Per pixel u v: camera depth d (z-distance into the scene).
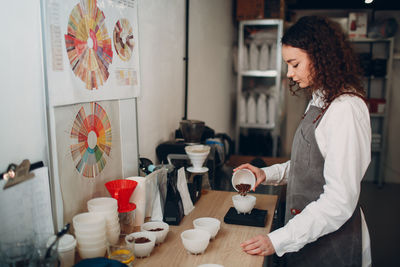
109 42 1.64
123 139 1.81
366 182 5.55
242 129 4.94
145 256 1.31
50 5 1.24
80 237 1.23
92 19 1.49
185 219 1.68
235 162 3.39
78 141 1.43
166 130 2.54
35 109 1.23
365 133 1.31
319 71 1.34
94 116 1.54
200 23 3.34
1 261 1.04
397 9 4.96
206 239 1.32
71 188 1.39
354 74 1.36
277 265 2.38
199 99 3.46
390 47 4.99
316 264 1.47
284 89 5.16
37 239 1.17
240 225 1.62
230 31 4.70
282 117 5.04
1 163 1.11
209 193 2.08
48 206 1.25
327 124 1.34
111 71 1.67
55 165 1.30
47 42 1.23
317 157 1.43
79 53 1.41
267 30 4.53
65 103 1.33
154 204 1.64
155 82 2.29
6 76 1.11
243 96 4.75
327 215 1.26
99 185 1.59
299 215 1.32
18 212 1.13
